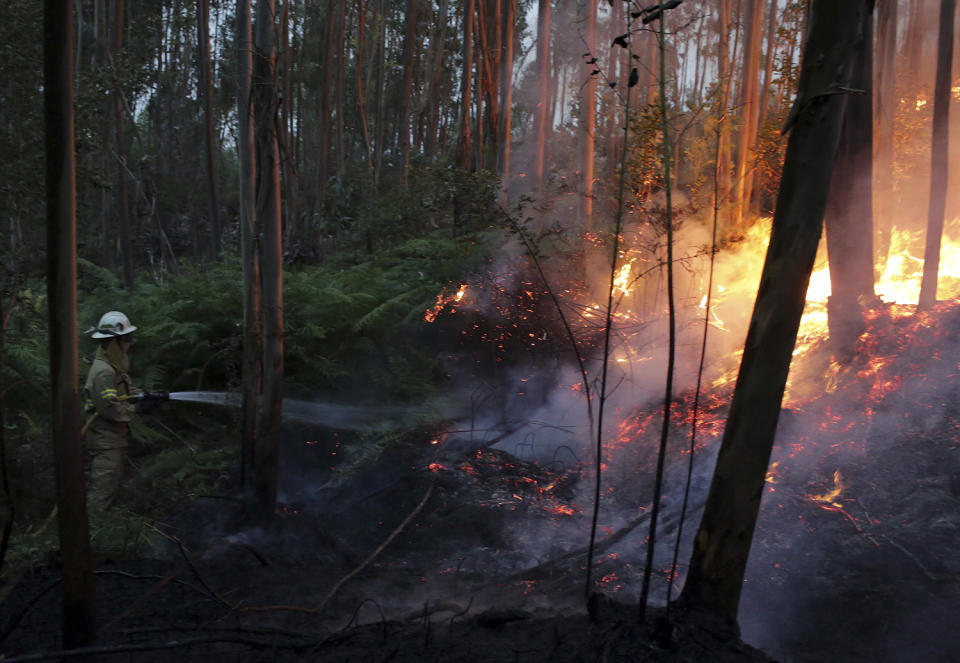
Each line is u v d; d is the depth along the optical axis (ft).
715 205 8.95
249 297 16.11
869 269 20.31
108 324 17.26
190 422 20.51
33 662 7.81
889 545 13.21
